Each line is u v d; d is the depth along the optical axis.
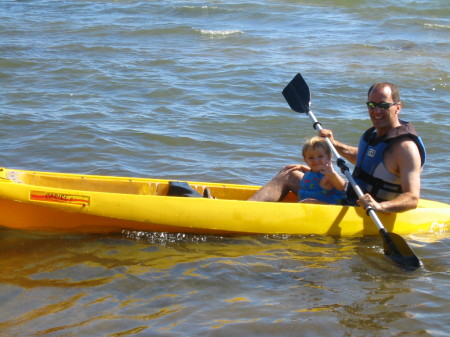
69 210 4.48
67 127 7.54
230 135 7.62
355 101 9.36
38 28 14.20
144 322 3.49
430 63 11.84
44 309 3.59
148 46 12.78
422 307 3.74
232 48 12.83
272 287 3.94
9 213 4.46
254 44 13.27
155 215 4.57
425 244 4.73
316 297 3.83
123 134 7.42
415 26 15.71
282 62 11.68
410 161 4.53
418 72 11.15
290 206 4.74
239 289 3.90
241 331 3.42
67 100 8.80
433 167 6.70
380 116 4.62
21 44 12.34
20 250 4.34
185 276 4.04
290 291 3.90
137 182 5.18
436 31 15.19
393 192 4.70
